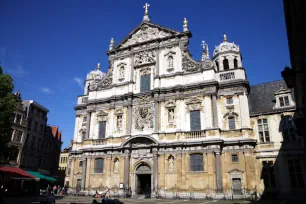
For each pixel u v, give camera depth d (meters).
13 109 23.30
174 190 32.22
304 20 9.42
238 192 29.73
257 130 33.22
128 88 40.22
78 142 43.16
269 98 35.19
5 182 34.62
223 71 35.50
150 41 40.94
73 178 40.97
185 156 33.09
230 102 33.81
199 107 34.53
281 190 29.45
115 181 36.41
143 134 36.50
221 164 31.31
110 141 38.66
